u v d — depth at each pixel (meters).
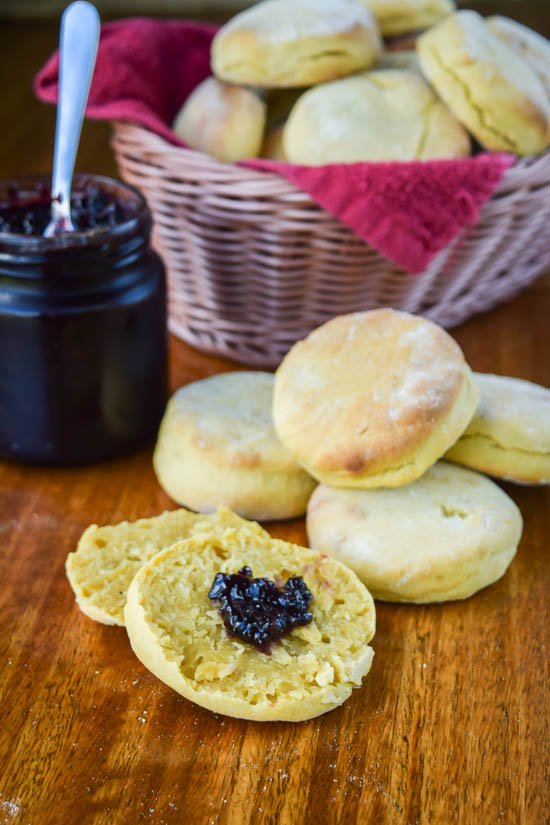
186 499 0.55
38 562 0.53
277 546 0.51
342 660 0.48
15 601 0.52
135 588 0.49
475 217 0.58
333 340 0.55
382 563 0.51
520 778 0.46
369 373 0.53
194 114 0.63
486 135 0.61
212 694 0.47
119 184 0.57
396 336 0.54
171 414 0.57
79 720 0.48
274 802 0.45
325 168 0.57
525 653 0.50
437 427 0.52
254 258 0.60
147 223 0.56
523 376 0.63
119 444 0.57
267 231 0.59
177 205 0.60
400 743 0.47
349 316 0.56
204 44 0.68
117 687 0.49
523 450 0.54
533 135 0.61
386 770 0.46
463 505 0.53
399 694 0.49
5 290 0.54
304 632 0.49
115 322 0.55
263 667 0.48
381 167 0.57
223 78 0.63
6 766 0.46
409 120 0.61
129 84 0.63
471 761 0.47
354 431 0.52
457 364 0.53
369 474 0.52
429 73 0.61
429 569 0.51
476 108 0.61
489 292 0.66
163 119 0.66
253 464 0.54
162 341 0.57
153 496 0.56
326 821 0.45
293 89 0.65
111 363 0.55
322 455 0.52
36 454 0.56
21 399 0.55
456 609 0.52
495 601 0.52
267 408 0.57
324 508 0.53
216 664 0.47
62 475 0.57
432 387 0.52
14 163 0.77
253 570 0.50
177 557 0.50
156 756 0.47
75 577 0.51
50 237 0.53
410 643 0.50
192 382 0.62
